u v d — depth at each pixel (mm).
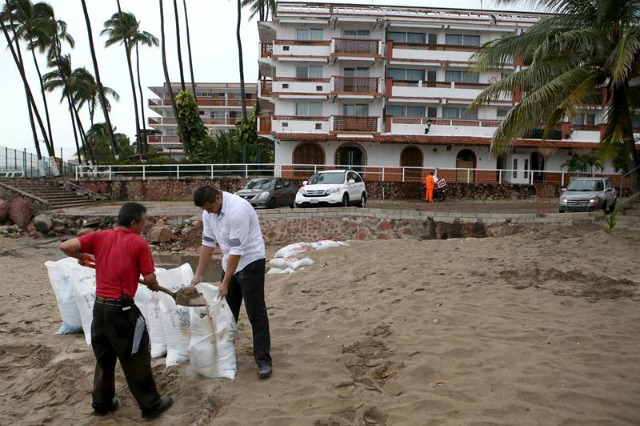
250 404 4191
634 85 16125
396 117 34438
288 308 7195
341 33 35562
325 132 33594
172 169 31438
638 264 9320
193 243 17062
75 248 4051
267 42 40031
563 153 34406
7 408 4496
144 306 5641
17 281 11266
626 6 13617
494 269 9023
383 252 11570
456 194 29969
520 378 4363
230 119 61812
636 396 4008
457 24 35500
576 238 11836
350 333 5852
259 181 20688
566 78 13992
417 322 6082
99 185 28031
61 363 5285
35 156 33969
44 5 39812
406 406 4016
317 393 4363
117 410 4402
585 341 5270
